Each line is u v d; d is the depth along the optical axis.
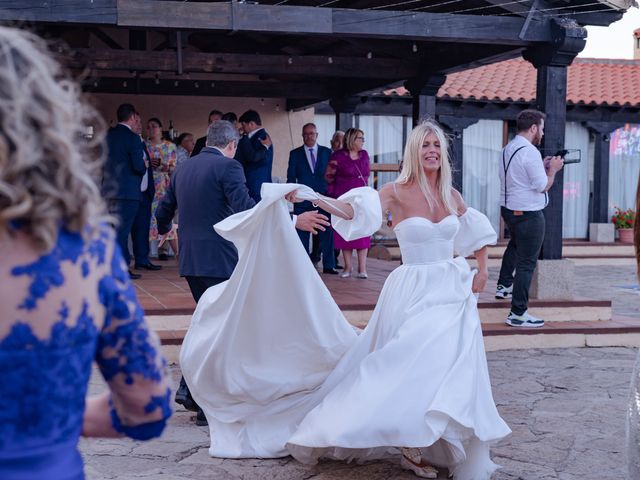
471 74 17.97
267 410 4.65
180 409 5.61
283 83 13.02
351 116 13.47
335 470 4.37
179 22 7.54
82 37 12.83
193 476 4.25
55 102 1.22
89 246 1.32
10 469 1.24
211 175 5.09
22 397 1.24
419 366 4.05
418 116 11.18
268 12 7.82
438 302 4.31
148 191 10.67
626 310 10.18
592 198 18.97
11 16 7.04
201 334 4.65
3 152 1.17
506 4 8.44
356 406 3.99
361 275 10.05
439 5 8.67
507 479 4.30
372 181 17.09
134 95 13.53
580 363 7.24
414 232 4.44
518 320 7.93
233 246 5.16
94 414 1.51
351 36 8.23
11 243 1.23
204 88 12.77
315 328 4.61
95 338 1.36
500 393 6.14
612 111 18.59
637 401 2.50
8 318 1.23
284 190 4.37
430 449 4.26
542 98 8.59
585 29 8.41
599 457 4.67
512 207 7.72
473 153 17.83
